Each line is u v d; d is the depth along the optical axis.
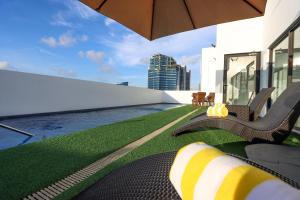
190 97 18.97
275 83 6.34
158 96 19.34
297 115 2.52
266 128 2.64
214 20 3.55
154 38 3.89
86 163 2.34
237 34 8.62
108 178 1.09
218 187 0.46
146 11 3.36
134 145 3.15
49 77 7.88
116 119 7.39
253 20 8.20
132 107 14.12
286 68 5.30
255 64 8.22
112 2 3.14
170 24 3.66
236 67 8.80
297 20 4.34
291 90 2.76
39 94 7.48
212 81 15.60
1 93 6.22
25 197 1.62
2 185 1.80
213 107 3.47
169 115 7.59
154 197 0.82
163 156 1.13
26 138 4.16
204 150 0.59
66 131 4.99
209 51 15.70
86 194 1.02
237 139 3.51
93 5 3.18
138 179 0.96
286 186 0.41
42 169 2.15
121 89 13.28
